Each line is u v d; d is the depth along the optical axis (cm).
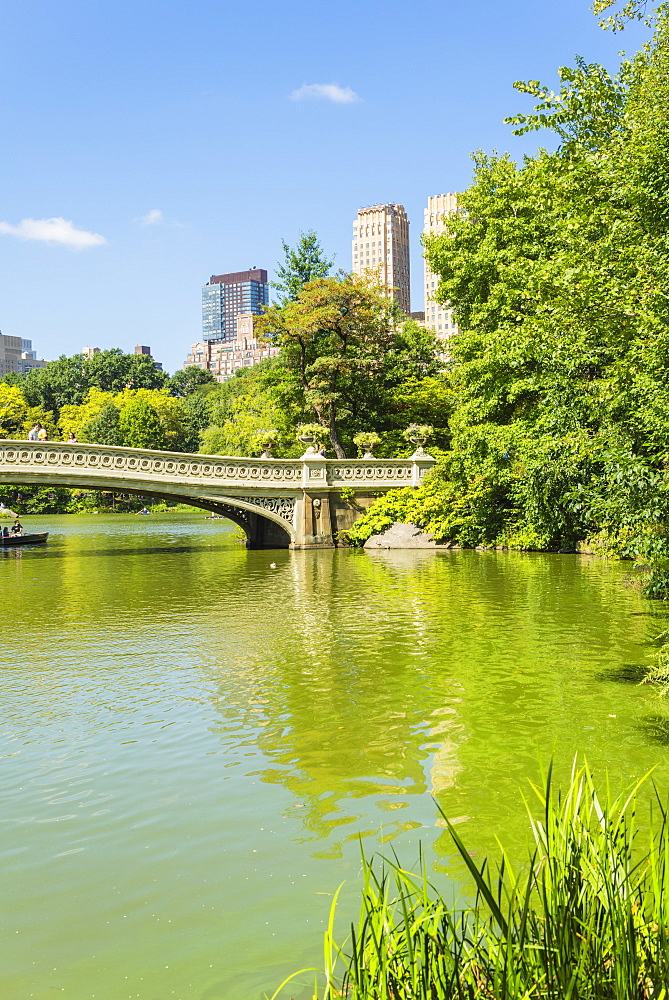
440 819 625
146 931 480
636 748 768
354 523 3409
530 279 1137
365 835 602
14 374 12512
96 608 1738
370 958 308
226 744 823
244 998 411
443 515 3161
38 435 3067
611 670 1072
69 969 443
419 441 3644
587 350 986
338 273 4341
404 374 4544
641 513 836
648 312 873
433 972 303
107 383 11825
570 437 1111
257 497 3203
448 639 1295
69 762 781
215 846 593
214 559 2948
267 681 1067
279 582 2142
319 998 405
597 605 1578
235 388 9925
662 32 1206
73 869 563
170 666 1168
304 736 841
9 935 480
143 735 858
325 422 4347
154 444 9281
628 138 1066
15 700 1000
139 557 3100
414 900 490
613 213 1051
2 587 2136
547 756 754
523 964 292
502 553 2769
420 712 909
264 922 486
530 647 1218
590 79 1120
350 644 1281
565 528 2538
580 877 323
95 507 8775
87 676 1118
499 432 2559
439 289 3284
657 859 339
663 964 296
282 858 569
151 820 642
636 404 934
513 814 629
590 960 297
